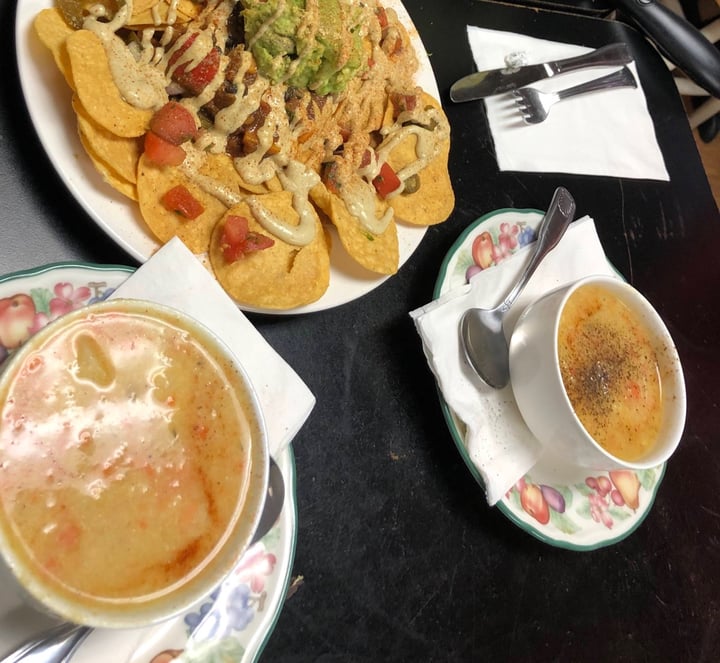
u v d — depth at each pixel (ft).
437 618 2.98
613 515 3.44
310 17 2.93
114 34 2.65
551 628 3.27
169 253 2.41
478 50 4.28
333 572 2.82
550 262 3.76
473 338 3.25
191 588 1.92
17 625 1.89
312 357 3.10
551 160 4.39
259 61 3.00
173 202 2.65
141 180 2.58
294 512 2.42
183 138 2.68
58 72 2.54
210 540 1.99
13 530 1.77
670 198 4.95
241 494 2.06
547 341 3.06
